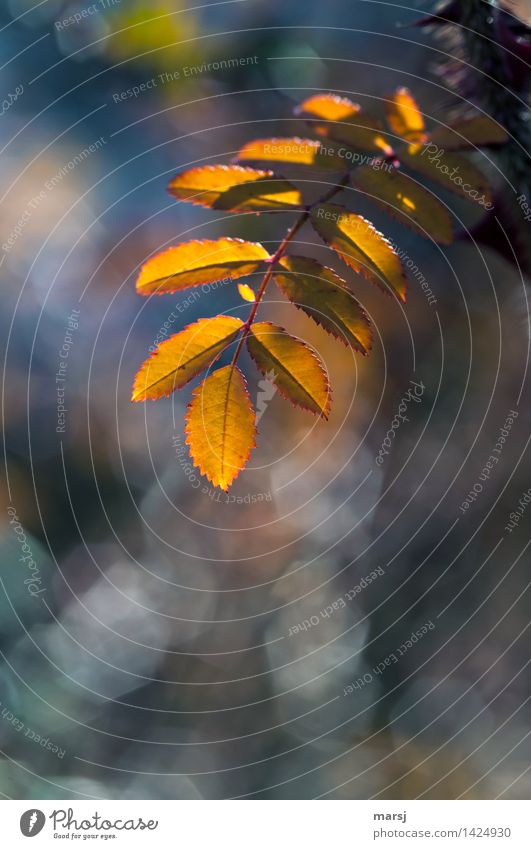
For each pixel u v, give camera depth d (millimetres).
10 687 761
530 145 350
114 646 840
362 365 711
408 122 348
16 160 738
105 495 828
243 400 301
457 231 352
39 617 805
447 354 705
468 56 355
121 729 804
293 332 693
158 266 310
